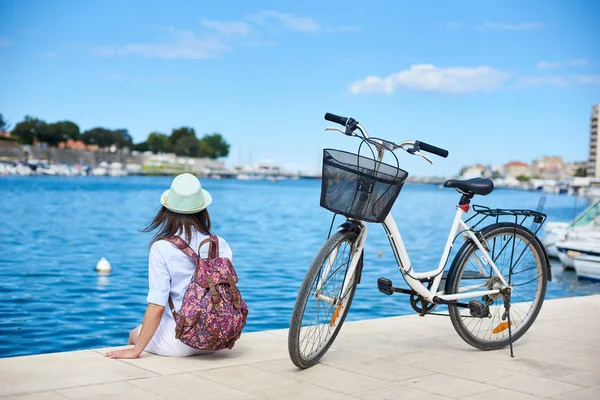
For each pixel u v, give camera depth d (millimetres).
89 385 3465
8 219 32656
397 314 8734
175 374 3717
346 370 3924
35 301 9773
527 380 3789
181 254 4012
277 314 8555
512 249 4586
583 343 4758
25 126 190000
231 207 51562
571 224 16469
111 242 21188
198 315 3898
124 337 7465
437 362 4160
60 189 88000
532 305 4746
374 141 3938
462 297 4316
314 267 3773
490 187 4340
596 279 14016
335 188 3764
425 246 21156
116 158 186125
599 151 174875
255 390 3480
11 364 3834
